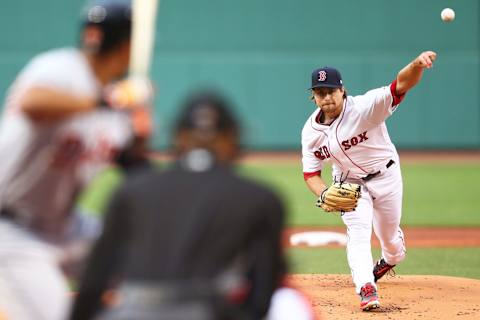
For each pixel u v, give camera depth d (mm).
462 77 97062
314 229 47594
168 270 11023
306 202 59750
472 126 97438
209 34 97812
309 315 13320
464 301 28344
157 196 11383
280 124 98062
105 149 13328
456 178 75938
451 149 98500
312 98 28219
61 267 14312
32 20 98125
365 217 27531
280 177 74625
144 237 11219
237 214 11289
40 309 12719
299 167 82500
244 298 11555
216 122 11898
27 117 12391
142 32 13219
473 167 84375
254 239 11398
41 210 13266
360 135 27469
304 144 28547
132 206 11375
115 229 11422
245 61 97625
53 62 12398
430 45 98062
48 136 12641
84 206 56156
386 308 27172
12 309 12617
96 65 13289
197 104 12070
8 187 12961
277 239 11500
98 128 13000
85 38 13281
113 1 13234
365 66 97750
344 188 26359
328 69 27250
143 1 13320
